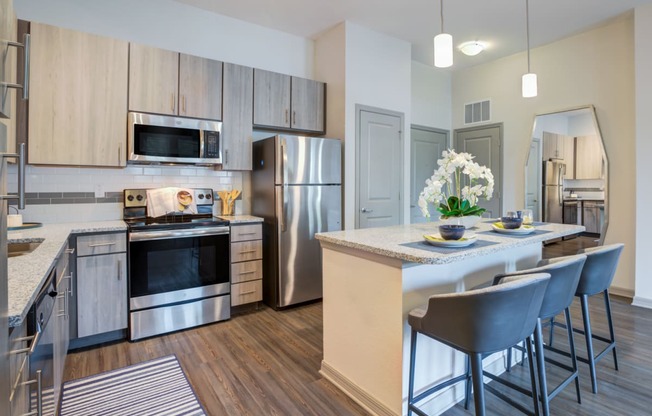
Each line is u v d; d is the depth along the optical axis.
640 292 3.46
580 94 4.10
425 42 4.35
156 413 1.86
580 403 1.93
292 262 3.43
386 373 1.80
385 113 4.14
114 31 3.13
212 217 3.44
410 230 2.43
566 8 3.51
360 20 3.76
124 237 2.69
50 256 1.58
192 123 3.15
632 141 3.71
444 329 1.43
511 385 1.76
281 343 2.69
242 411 1.88
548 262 2.17
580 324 2.98
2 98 0.75
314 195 3.53
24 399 1.01
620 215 3.78
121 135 2.85
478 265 2.12
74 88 2.67
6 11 0.79
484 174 2.17
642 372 2.23
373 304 1.87
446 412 1.89
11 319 0.84
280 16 3.68
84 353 2.51
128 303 2.70
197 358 2.45
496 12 3.59
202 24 3.55
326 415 1.85
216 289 3.07
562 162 4.22
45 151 2.58
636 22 3.46
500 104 4.90
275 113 3.65
